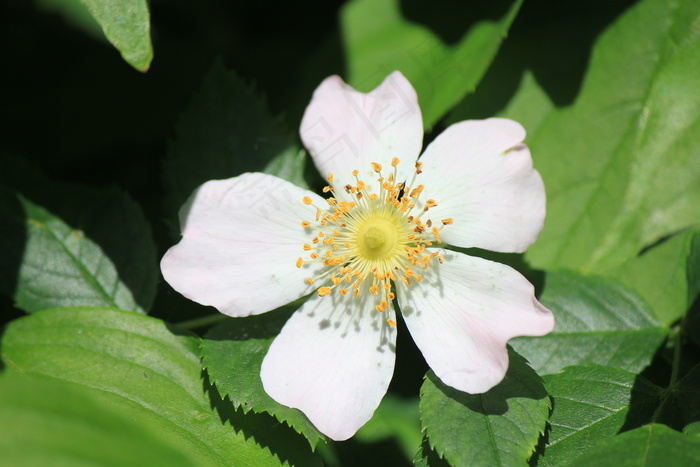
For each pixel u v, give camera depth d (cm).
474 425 26
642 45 29
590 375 27
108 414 24
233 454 27
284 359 27
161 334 28
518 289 27
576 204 29
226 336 28
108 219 29
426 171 28
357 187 28
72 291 29
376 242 28
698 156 29
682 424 27
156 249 29
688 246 28
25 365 27
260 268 27
